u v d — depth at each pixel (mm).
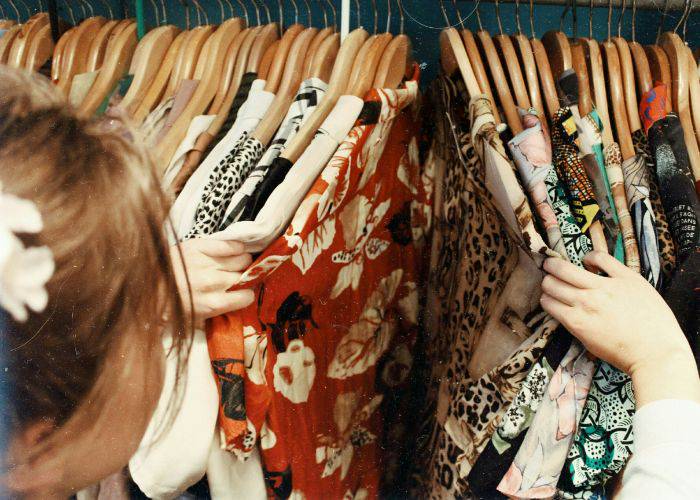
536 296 554
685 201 532
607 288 474
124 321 273
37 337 245
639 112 602
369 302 719
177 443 469
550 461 530
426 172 786
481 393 591
